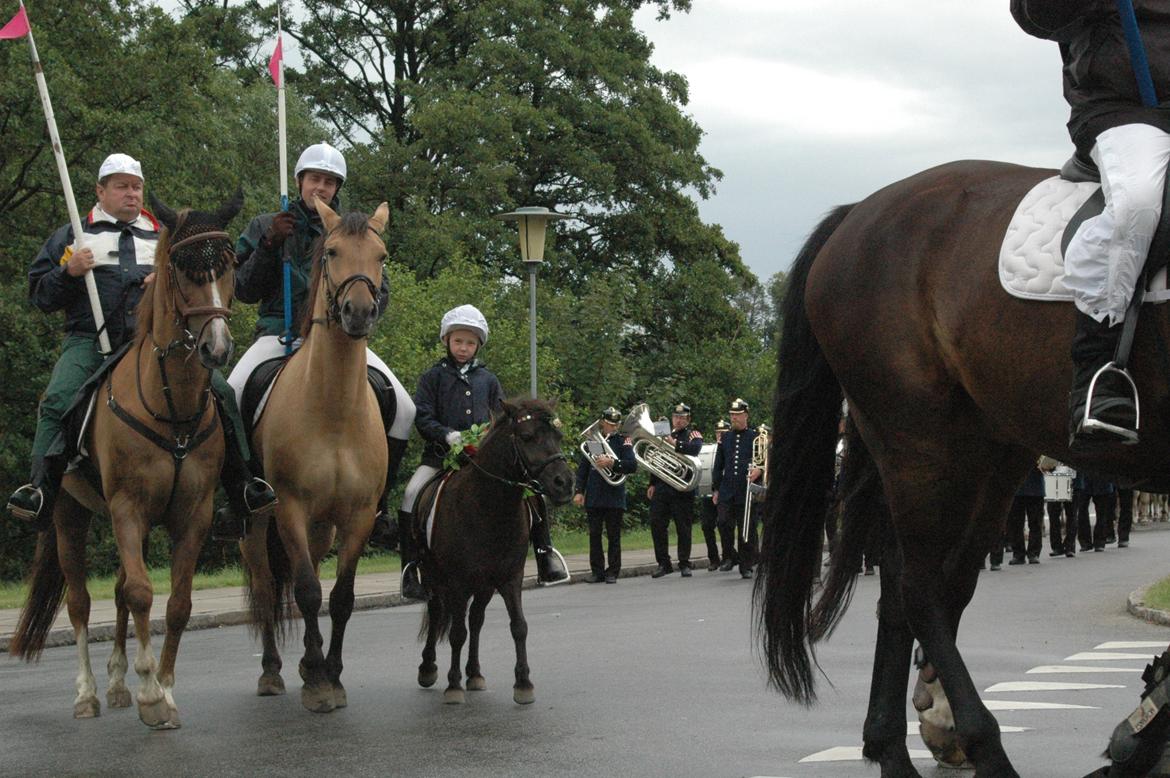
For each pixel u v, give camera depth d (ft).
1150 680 14.71
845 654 33.71
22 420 97.55
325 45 149.59
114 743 23.54
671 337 156.97
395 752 22.18
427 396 31.60
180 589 25.93
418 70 149.38
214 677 32.60
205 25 145.89
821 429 18.65
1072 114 15.42
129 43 101.19
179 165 100.58
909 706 25.84
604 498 66.85
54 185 94.99
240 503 27.89
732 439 70.49
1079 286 14.51
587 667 32.24
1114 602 48.08
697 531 109.40
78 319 28.40
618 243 153.69
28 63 89.04
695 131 154.71
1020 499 70.49
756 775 19.52
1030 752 20.84
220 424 26.78
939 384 16.78
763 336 162.09
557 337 124.06
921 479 17.10
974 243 16.34
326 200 30.68
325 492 27.61
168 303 25.34
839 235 18.07
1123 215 14.12
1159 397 14.44
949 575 18.03
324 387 27.48
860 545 18.54
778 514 18.61
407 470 91.30
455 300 107.76
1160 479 15.23
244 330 99.86
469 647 29.32
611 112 146.82
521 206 149.59
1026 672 29.99
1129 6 14.39
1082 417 14.42
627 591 59.21
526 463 26.86
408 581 30.19
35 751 22.95
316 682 26.68
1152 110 14.70
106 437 25.76
